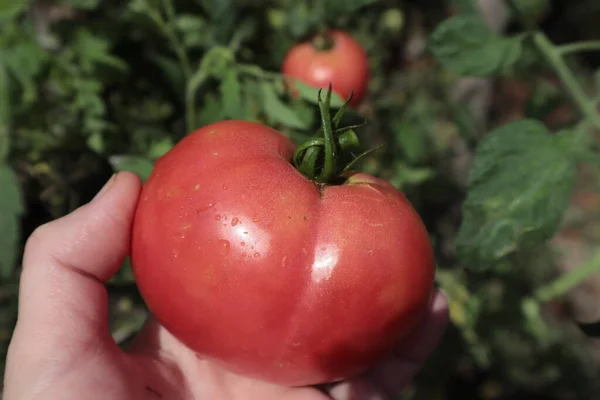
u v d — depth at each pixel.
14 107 0.27
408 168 0.35
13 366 0.20
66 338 0.21
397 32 0.42
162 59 0.30
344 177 0.21
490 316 0.41
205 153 0.20
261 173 0.19
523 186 0.23
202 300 0.18
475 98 0.45
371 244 0.19
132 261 0.21
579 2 0.75
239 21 0.34
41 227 0.22
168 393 0.24
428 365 0.41
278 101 0.27
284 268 0.18
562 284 0.35
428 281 0.20
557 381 0.49
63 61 0.28
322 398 0.24
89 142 0.29
